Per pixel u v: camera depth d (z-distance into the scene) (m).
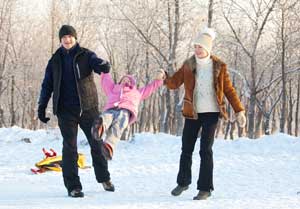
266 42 74.50
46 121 17.02
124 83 17.55
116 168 25.05
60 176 22.19
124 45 87.25
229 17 63.53
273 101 104.25
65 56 16.53
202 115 16.30
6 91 119.25
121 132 16.59
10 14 97.81
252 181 20.98
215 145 36.19
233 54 80.12
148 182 20.22
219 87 16.14
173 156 31.30
